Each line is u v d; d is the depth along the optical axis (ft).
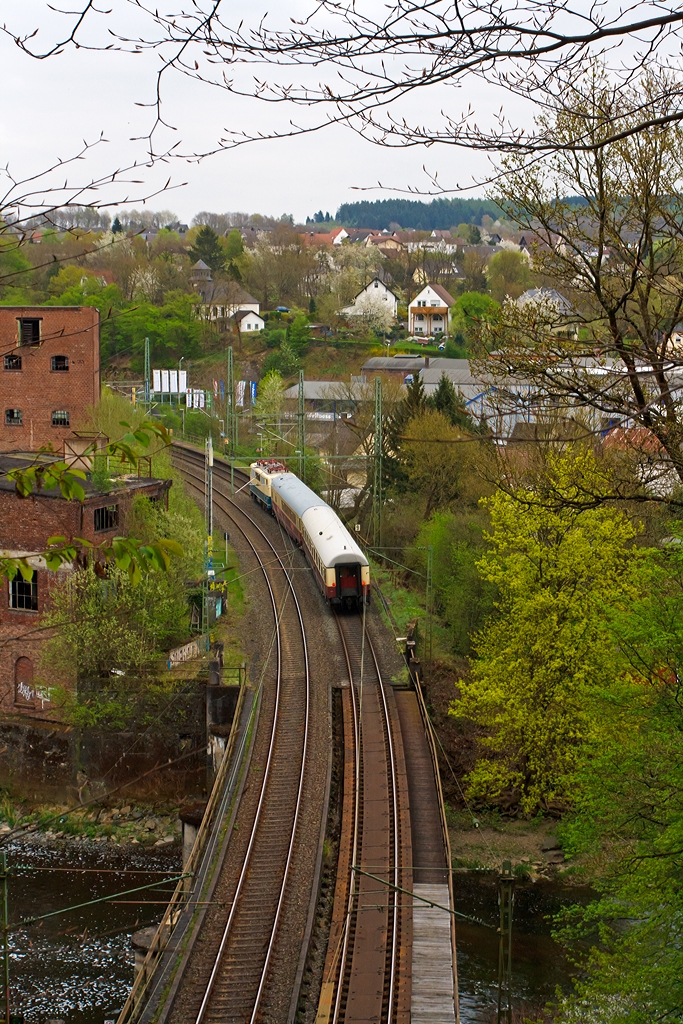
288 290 587.68
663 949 77.66
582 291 47.34
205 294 506.89
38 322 209.26
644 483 48.14
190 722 158.30
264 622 194.39
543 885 131.85
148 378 293.23
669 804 80.18
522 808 149.38
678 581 86.58
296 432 332.19
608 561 131.85
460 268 652.89
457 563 187.93
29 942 118.52
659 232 46.68
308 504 225.97
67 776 157.28
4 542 156.87
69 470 35.58
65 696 156.35
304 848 118.32
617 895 86.07
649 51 30.09
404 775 136.15
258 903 107.14
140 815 154.20
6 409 211.20
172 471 222.89
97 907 127.34
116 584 157.17
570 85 34.09
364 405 283.18
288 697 162.20
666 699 85.25
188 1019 88.33
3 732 159.43
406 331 542.57
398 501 236.02
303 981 93.97
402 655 180.96
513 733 140.77
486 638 148.66
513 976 110.83
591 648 133.18
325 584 196.24
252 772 137.49
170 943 99.71
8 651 159.94
